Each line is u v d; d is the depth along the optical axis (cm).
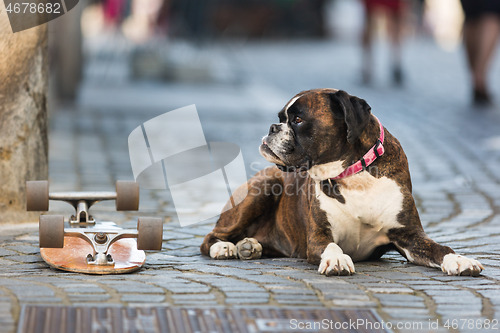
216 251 888
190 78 3066
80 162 1556
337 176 829
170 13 3431
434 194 1333
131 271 803
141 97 2570
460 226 1094
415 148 1767
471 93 2442
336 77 3158
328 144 816
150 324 636
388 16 2919
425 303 707
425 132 1961
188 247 954
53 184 1339
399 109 2331
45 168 1104
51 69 2144
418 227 848
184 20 3472
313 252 838
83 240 865
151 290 732
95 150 1691
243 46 4609
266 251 932
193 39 3484
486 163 1602
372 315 668
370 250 877
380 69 3403
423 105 2412
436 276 803
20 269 809
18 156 1055
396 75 2959
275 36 5022
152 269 827
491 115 2216
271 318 656
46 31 1091
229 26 4853
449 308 692
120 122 2075
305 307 688
